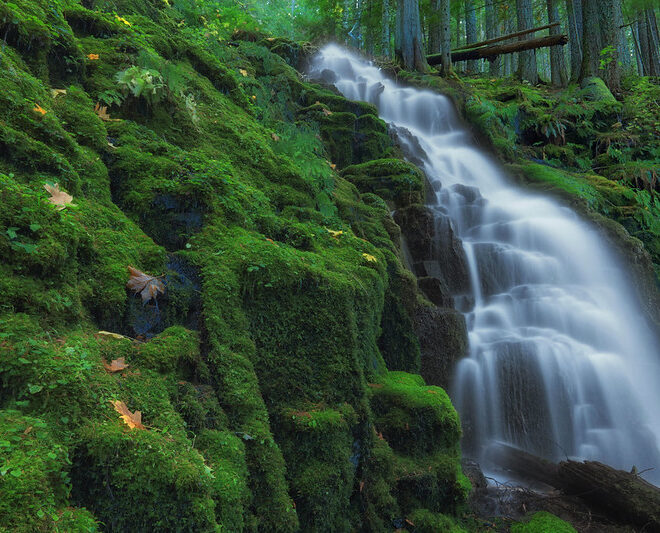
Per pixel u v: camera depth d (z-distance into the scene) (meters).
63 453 1.97
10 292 2.37
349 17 23.97
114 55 4.97
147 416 2.45
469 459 5.30
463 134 11.91
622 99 16.11
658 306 8.65
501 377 6.01
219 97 6.10
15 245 2.48
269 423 3.22
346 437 3.51
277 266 3.65
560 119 13.51
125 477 2.07
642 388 7.26
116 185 3.84
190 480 2.18
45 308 2.47
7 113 3.20
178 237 3.70
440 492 4.06
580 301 7.57
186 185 3.88
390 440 4.13
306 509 3.12
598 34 17.03
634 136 13.13
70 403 2.16
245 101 6.59
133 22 6.16
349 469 3.45
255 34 11.84
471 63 24.05
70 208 2.98
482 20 34.97
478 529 4.19
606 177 12.35
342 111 9.29
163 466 2.16
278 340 3.54
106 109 4.48
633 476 4.80
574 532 4.21
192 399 2.77
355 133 8.83
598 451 6.16
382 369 4.79
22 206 2.62
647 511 4.40
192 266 3.47
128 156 3.98
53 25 4.29
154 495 2.11
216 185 4.12
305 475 3.20
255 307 3.52
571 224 8.99
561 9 28.73
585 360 6.54
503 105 13.39
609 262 8.77
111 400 2.31
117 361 2.60
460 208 8.70
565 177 10.91
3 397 2.11
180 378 2.87
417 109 12.00
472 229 8.55
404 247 7.02
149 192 3.76
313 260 4.15
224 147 5.20
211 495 2.34
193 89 5.73
